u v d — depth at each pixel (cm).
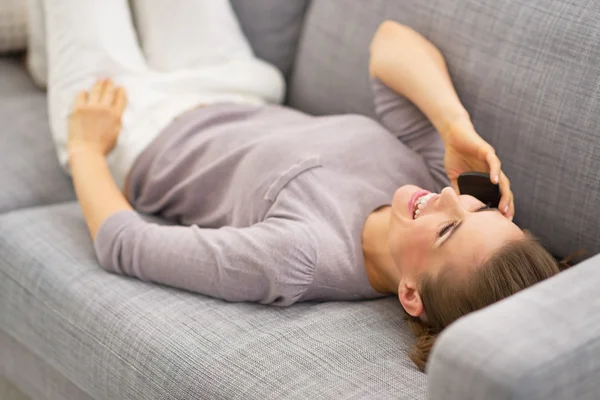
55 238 145
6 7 193
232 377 113
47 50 176
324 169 140
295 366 114
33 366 149
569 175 133
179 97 166
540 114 135
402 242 124
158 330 122
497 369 82
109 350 125
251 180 142
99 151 155
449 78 148
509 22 140
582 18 133
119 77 168
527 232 128
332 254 129
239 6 184
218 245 129
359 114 164
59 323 133
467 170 140
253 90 175
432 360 88
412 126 152
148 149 157
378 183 142
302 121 158
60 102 166
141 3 178
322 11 172
